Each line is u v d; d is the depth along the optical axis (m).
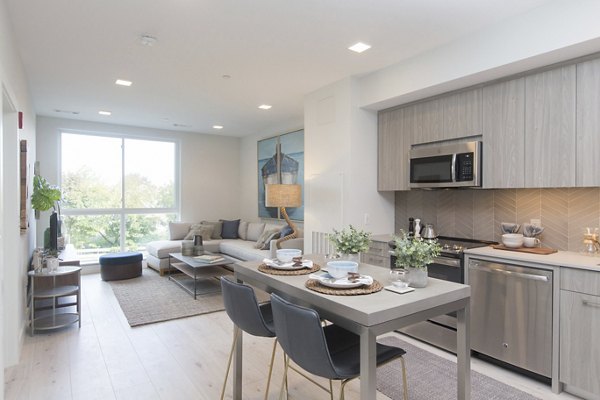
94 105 5.22
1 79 2.20
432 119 3.55
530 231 3.05
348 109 3.95
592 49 2.43
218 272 5.08
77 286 3.78
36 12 2.60
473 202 3.62
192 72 3.83
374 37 3.00
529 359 2.58
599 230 2.76
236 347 2.31
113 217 6.68
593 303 2.27
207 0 2.46
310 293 1.72
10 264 2.93
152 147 7.09
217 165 7.76
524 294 2.61
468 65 2.95
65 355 3.04
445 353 3.09
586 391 2.32
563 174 2.63
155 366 2.85
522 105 2.87
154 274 6.17
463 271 3.00
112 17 2.69
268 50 3.26
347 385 2.58
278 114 5.77
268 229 6.27
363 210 4.04
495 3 2.48
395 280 1.84
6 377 2.67
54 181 6.06
